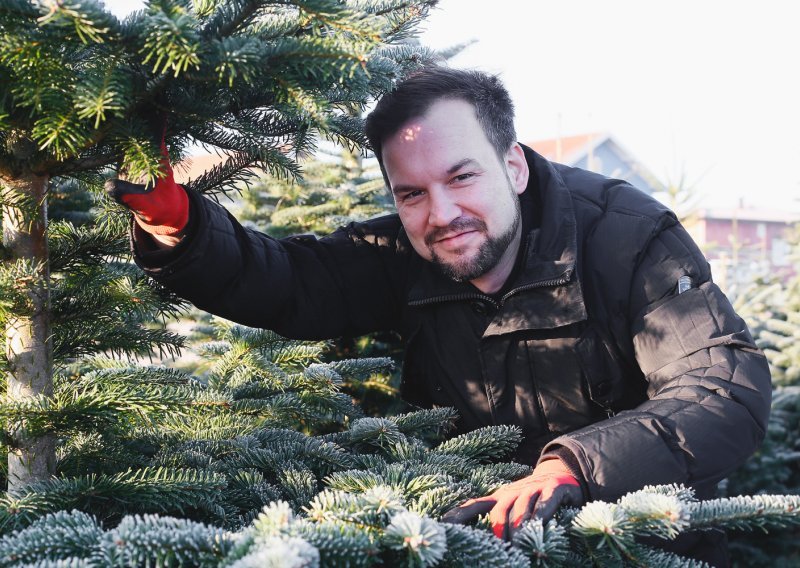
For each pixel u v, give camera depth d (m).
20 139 1.23
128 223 1.43
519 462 1.81
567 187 1.80
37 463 1.28
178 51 0.96
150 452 1.60
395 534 0.88
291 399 1.95
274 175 1.49
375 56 1.22
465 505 1.16
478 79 1.64
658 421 1.30
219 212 1.54
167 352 1.73
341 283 1.88
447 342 1.83
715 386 1.39
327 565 0.85
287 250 1.85
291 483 1.51
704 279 1.60
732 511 1.07
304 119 1.24
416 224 1.63
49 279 1.33
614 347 1.66
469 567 0.93
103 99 0.97
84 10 0.91
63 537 0.93
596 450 1.23
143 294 1.44
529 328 1.66
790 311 5.18
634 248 1.62
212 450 1.66
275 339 2.10
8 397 1.28
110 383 1.39
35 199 1.27
